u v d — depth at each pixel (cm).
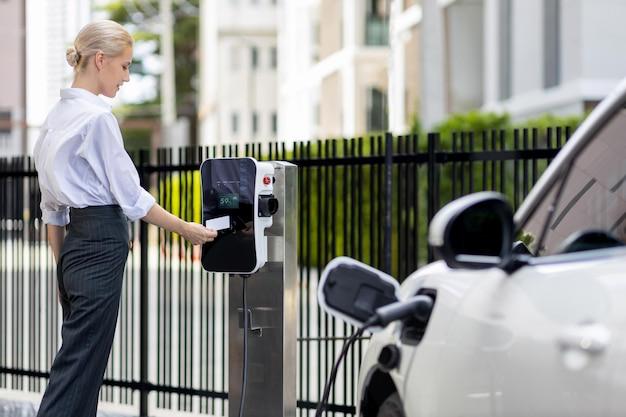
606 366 276
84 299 531
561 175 342
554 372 290
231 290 562
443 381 335
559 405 288
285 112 5000
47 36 3403
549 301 302
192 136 7488
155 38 7362
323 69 4131
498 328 315
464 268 319
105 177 528
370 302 375
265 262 544
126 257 541
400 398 363
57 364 535
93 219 529
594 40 2273
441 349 339
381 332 386
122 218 537
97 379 539
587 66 2277
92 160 525
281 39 5106
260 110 5703
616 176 324
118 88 552
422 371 348
